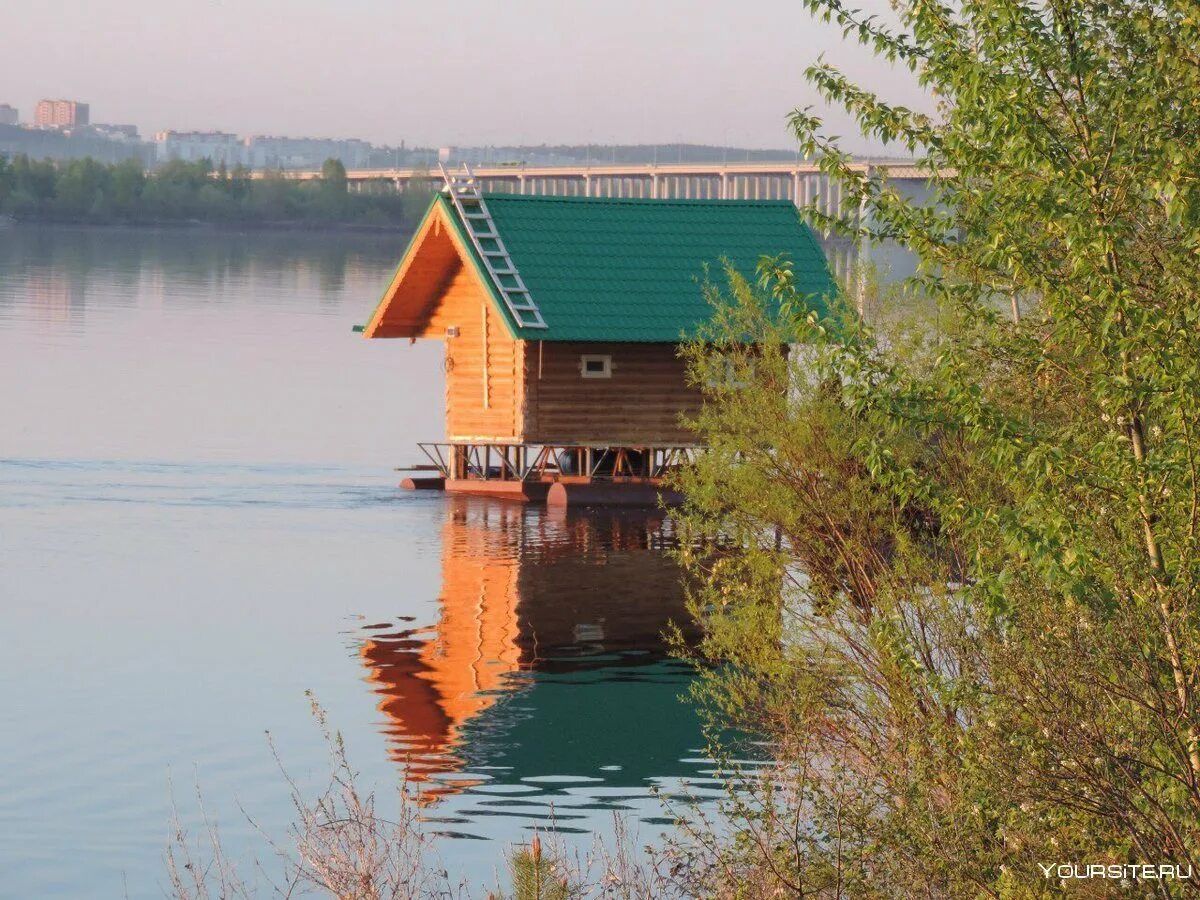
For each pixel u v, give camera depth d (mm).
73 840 31922
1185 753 21734
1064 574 22234
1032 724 22828
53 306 184500
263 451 91312
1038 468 23094
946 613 28438
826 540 35188
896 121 29266
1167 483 22547
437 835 32094
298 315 187250
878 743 29125
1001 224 25109
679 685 43875
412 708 41594
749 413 36375
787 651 33344
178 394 113500
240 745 38250
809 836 26391
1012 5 24734
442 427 103500
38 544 63750
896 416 25375
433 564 61594
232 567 60344
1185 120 24875
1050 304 24000
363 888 26125
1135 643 22047
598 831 32312
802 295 26484
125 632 49594
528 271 81938
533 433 81438
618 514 75375
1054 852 23250
